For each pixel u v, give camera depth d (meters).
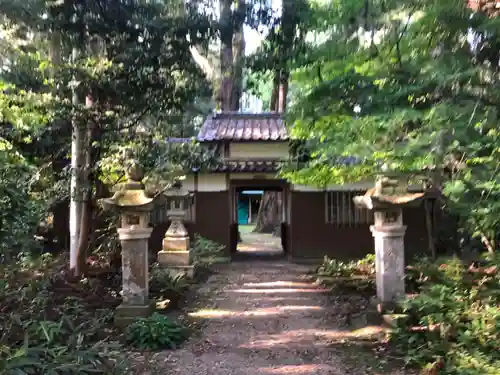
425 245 11.70
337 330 6.46
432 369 4.71
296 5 5.45
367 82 5.19
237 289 8.91
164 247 9.54
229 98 14.83
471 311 5.45
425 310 5.78
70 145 8.41
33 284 7.02
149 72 7.23
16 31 6.22
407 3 4.38
